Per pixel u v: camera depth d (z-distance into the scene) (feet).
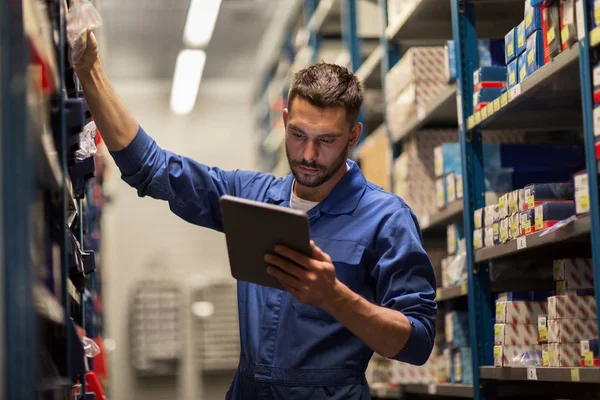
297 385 7.54
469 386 11.33
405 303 7.32
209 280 33.37
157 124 35.22
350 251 7.70
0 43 4.46
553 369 8.48
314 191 7.88
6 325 4.33
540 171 11.43
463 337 12.22
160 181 8.00
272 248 6.20
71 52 7.23
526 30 9.34
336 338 7.59
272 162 32.22
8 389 4.29
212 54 32.83
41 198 5.98
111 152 7.93
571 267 9.11
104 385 12.92
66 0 7.60
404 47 15.85
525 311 9.90
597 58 7.52
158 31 29.86
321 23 22.03
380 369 15.05
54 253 6.18
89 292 10.61
